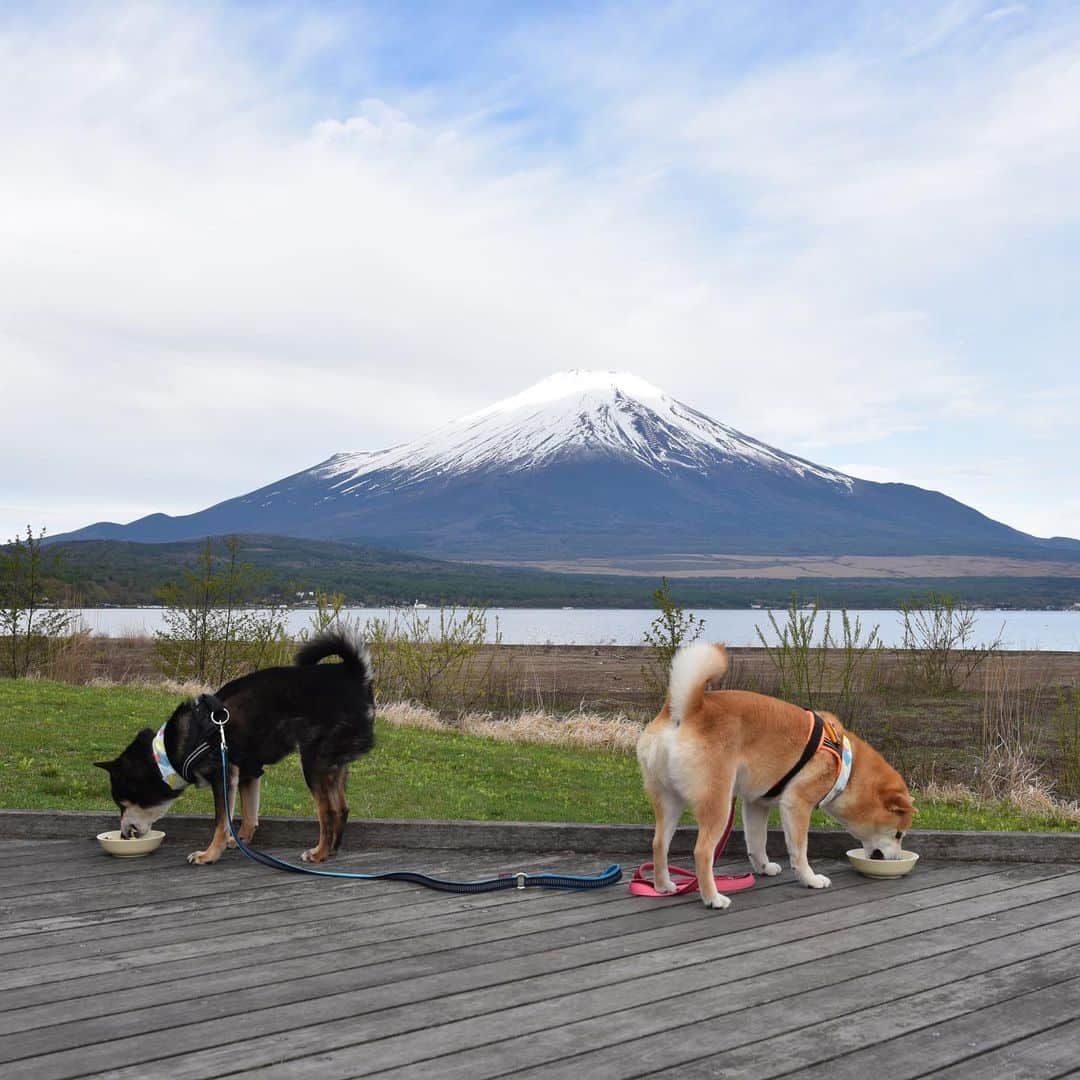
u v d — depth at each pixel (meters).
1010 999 3.62
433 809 8.10
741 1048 3.21
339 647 5.82
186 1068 3.04
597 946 4.17
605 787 9.99
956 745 13.74
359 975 3.80
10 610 17.55
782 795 5.23
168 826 6.07
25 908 4.61
